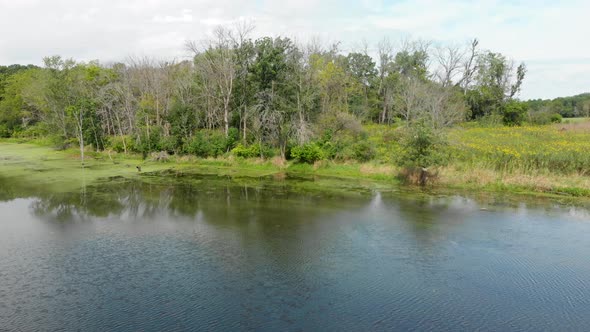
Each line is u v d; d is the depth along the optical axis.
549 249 18.41
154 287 14.45
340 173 37.41
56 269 15.95
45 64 64.12
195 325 12.02
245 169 41.66
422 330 11.91
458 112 61.50
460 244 18.98
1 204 26.47
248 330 11.78
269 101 43.72
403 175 33.81
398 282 14.97
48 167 43.97
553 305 13.45
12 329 11.76
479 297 13.92
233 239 19.55
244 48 47.84
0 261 16.72
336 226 21.64
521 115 67.00
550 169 31.28
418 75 77.56
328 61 54.94
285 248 18.36
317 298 13.71
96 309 12.91
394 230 20.98
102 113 61.72
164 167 43.53
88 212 24.53
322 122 44.56
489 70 77.31
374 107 77.50
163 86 55.75
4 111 92.00
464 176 31.31
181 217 23.41
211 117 52.88
